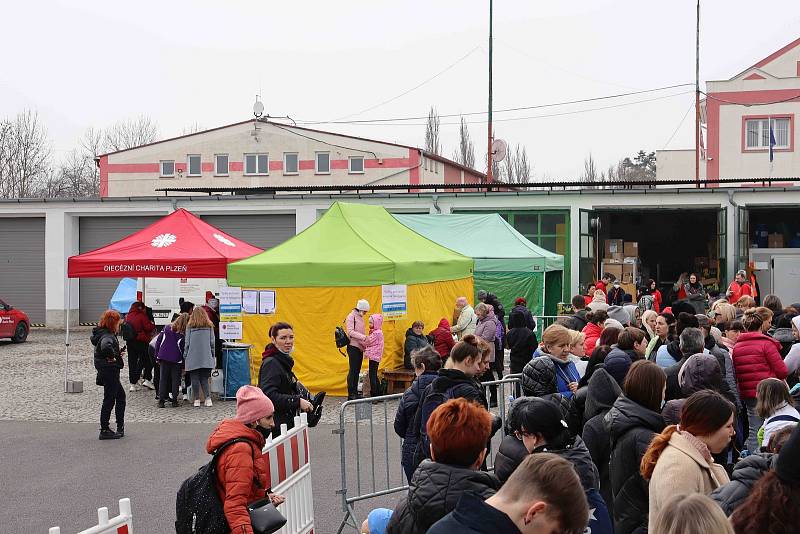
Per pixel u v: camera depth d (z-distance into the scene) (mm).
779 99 45656
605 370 6164
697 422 4609
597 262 30688
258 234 32812
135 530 8242
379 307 16156
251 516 5117
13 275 33938
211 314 17219
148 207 32750
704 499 2873
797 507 3400
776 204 28484
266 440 6676
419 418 6879
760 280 30438
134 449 11992
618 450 5262
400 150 51438
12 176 59406
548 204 29422
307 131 52125
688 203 28906
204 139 53219
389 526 4121
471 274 20547
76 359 23266
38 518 8703
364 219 18609
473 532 2906
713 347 9000
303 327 16469
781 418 6273
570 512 2875
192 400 16141
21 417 14672
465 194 30047
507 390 12273
